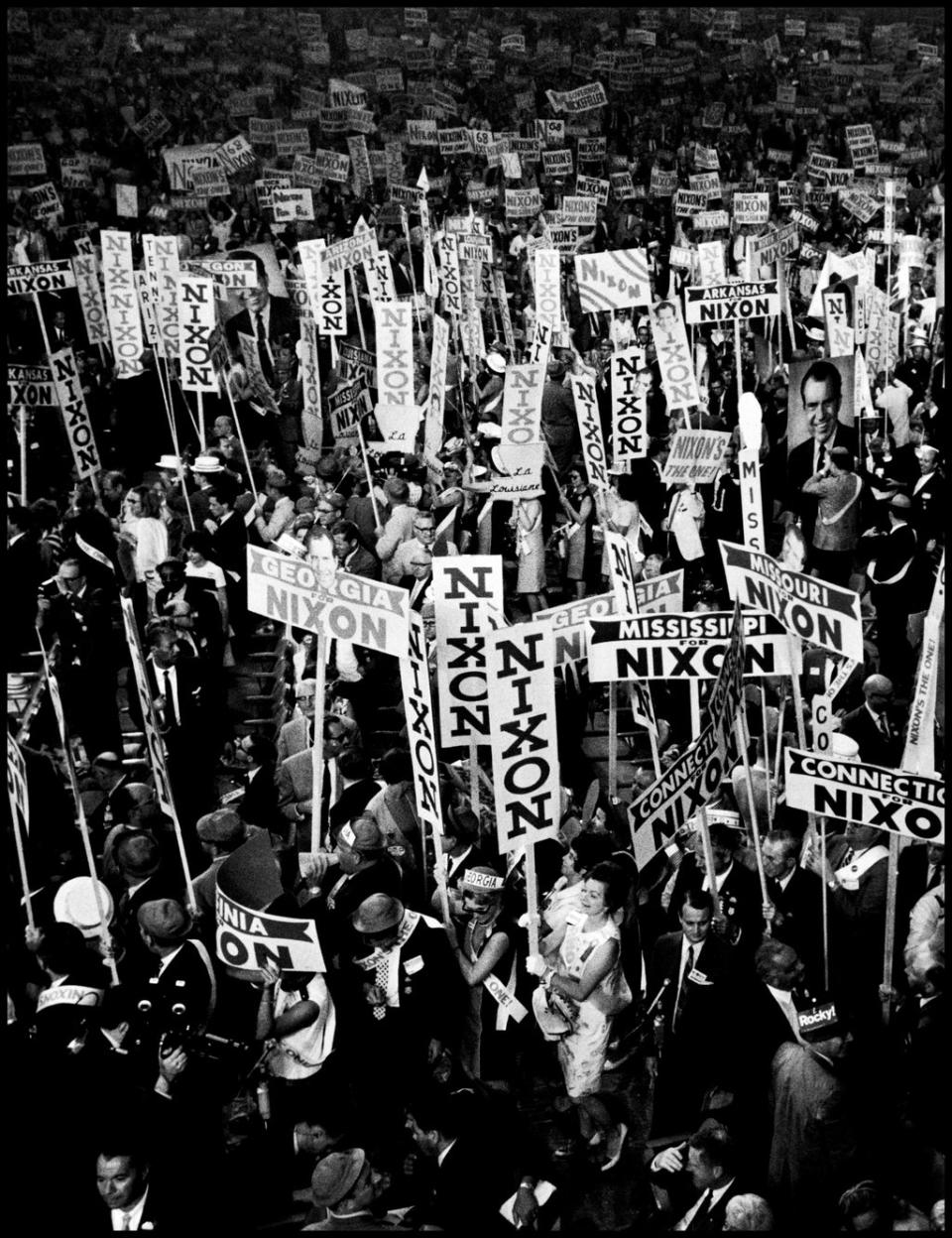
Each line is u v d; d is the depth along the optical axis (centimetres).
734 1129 777
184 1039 751
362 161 2119
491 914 798
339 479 1434
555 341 1555
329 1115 759
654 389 1588
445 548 1277
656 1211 753
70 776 804
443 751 1005
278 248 1973
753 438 992
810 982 833
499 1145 755
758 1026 777
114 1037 754
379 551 1273
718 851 855
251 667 1289
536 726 761
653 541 1321
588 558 1345
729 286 1379
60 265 1313
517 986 814
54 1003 755
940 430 1453
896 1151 763
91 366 1587
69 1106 736
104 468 1512
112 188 2045
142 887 827
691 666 856
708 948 787
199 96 2161
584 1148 771
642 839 788
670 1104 791
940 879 817
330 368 1734
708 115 2339
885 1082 784
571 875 805
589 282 1242
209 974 769
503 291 1833
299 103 2209
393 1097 769
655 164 2275
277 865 779
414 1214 746
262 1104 762
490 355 1669
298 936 755
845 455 1306
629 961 804
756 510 1000
